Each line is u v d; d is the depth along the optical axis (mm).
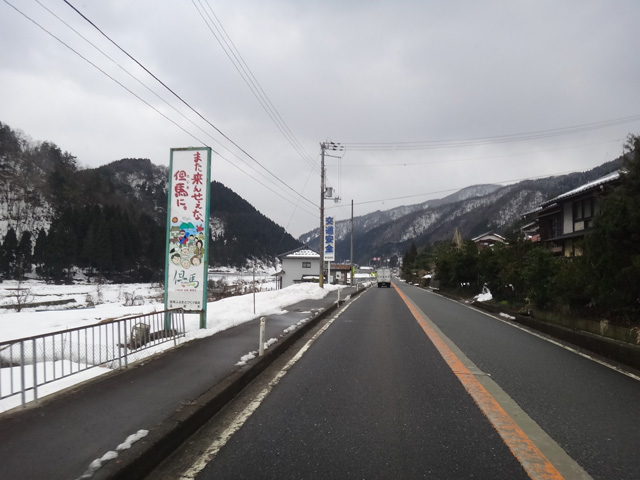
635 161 8570
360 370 6672
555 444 3824
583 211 22328
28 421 3898
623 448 3752
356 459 3486
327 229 38438
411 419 4438
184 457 3570
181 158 9695
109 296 40750
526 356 7902
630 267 7750
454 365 7027
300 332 10172
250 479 3154
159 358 6695
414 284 67312
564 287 10539
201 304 9562
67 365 6609
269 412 4691
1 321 13141
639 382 6059
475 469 3322
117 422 3877
